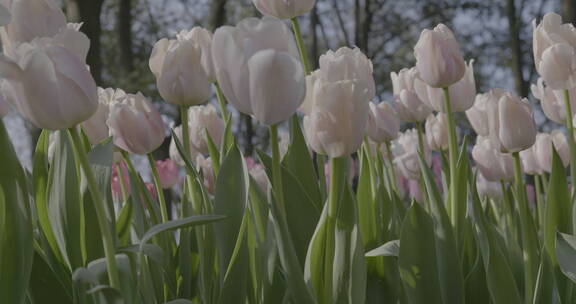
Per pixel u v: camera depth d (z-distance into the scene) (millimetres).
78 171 737
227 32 555
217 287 696
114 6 9453
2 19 543
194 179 789
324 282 675
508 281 727
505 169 1049
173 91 758
